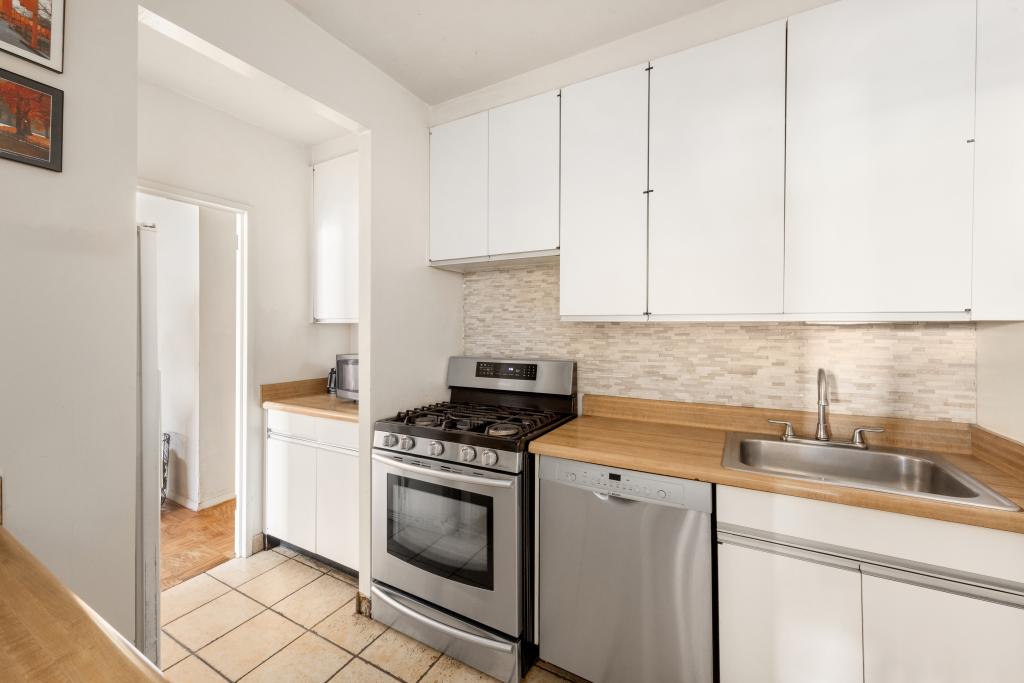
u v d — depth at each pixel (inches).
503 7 62.7
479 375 91.8
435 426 71.6
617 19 65.2
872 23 52.3
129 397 46.7
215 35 53.5
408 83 80.9
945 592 41.4
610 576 57.7
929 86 49.5
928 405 60.2
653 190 65.5
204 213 120.6
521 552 62.5
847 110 53.4
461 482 65.9
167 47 71.0
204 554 97.1
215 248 123.6
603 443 63.6
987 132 47.0
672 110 64.2
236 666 64.7
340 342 116.6
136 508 48.8
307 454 91.7
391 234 79.5
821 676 46.3
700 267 62.1
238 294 96.1
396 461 71.9
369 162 75.0
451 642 66.6
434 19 65.0
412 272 84.7
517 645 61.5
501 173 78.9
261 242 98.2
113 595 45.4
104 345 44.7
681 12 63.9
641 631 55.6
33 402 40.2
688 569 52.7
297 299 106.0
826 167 54.4
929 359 60.2
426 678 63.2
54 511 41.4
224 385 126.4
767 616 48.7
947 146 48.7
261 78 59.7
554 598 62.2
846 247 53.4
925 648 42.1
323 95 66.6
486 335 97.6
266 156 99.2
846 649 45.2
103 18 44.4
